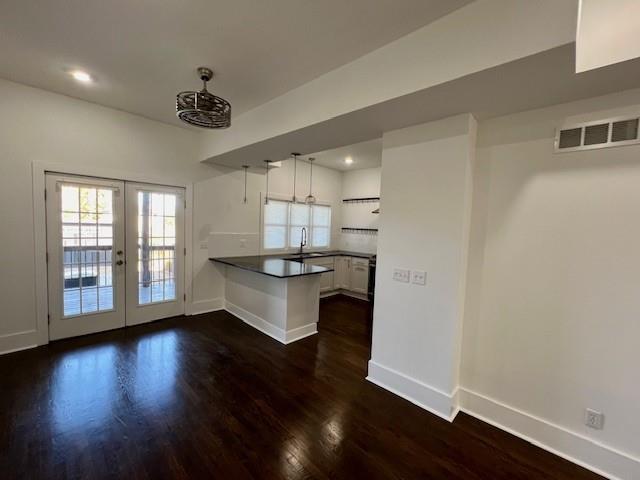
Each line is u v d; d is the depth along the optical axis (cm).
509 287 215
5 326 298
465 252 227
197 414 219
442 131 227
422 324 240
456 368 233
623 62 140
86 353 306
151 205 389
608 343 179
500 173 218
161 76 261
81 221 338
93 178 340
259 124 311
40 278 314
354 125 250
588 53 143
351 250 654
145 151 375
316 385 265
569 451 191
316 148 338
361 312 494
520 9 145
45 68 254
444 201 227
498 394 221
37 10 180
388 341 262
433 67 176
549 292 199
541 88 174
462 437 206
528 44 143
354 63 220
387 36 192
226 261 432
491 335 224
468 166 217
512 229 213
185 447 187
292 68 235
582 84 167
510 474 177
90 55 231
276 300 367
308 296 381
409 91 187
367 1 162
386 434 206
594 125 182
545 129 199
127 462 174
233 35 198
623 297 174
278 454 185
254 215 504
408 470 177
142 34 202
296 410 229
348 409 233
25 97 293
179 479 164
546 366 201
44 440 188
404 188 250
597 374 183
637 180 169
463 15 164
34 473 164
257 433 202
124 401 231
